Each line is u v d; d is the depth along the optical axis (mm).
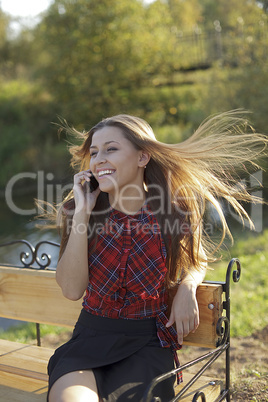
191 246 3525
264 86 18625
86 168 3947
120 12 28531
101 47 28828
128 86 29938
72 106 29266
